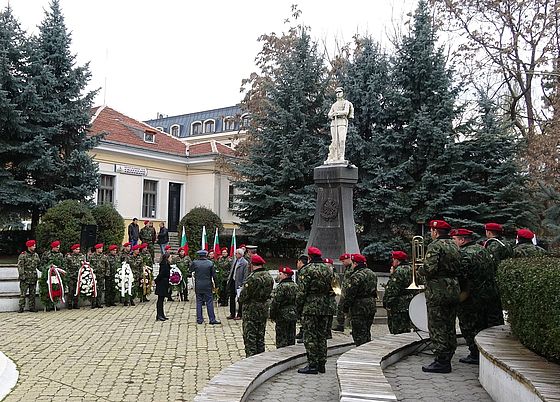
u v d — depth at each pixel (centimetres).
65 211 2048
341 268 1527
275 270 2344
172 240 3447
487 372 620
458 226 2278
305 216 2500
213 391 608
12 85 2247
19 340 1162
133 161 3519
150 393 768
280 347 947
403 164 2375
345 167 1656
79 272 1706
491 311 801
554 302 515
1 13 2308
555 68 2464
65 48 2430
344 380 571
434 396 608
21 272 1608
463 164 2345
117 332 1284
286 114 2648
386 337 895
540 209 2236
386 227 2452
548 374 500
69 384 812
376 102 2519
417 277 1028
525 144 2378
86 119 2409
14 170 2317
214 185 3769
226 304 1861
